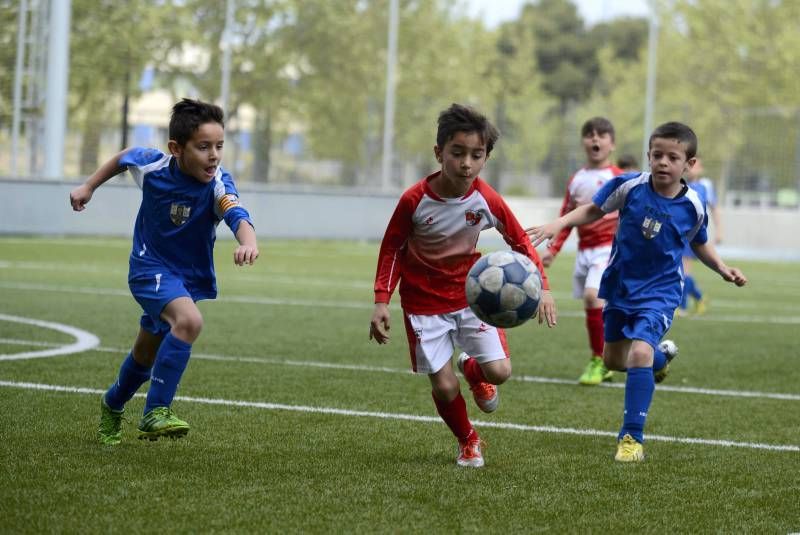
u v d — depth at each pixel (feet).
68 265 143.74
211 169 41.93
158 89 217.15
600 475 41.50
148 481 37.93
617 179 49.14
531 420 53.42
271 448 44.37
